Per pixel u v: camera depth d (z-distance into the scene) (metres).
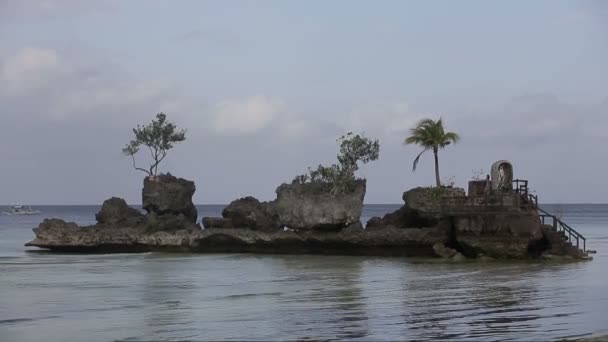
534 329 29.94
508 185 61.72
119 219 82.94
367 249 68.12
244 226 75.56
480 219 60.47
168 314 34.75
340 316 33.75
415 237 64.50
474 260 60.53
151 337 29.39
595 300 37.62
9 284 47.16
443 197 62.53
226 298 40.03
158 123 85.62
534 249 60.75
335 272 53.22
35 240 78.75
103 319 33.56
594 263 57.59
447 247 63.66
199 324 32.00
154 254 74.06
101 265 61.16
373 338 28.67
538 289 42.12
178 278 50.31
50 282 48.22
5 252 77.69
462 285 44.50
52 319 33.69
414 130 69.31
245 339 28.77
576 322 31.38
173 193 81.25
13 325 32.25
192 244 75.19
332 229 70.75
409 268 55.25
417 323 31.75
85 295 41.62
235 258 67.75
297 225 71.19
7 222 196.25
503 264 57.19
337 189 73.06
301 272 53.50
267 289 43.75
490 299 38.56
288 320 32.81
